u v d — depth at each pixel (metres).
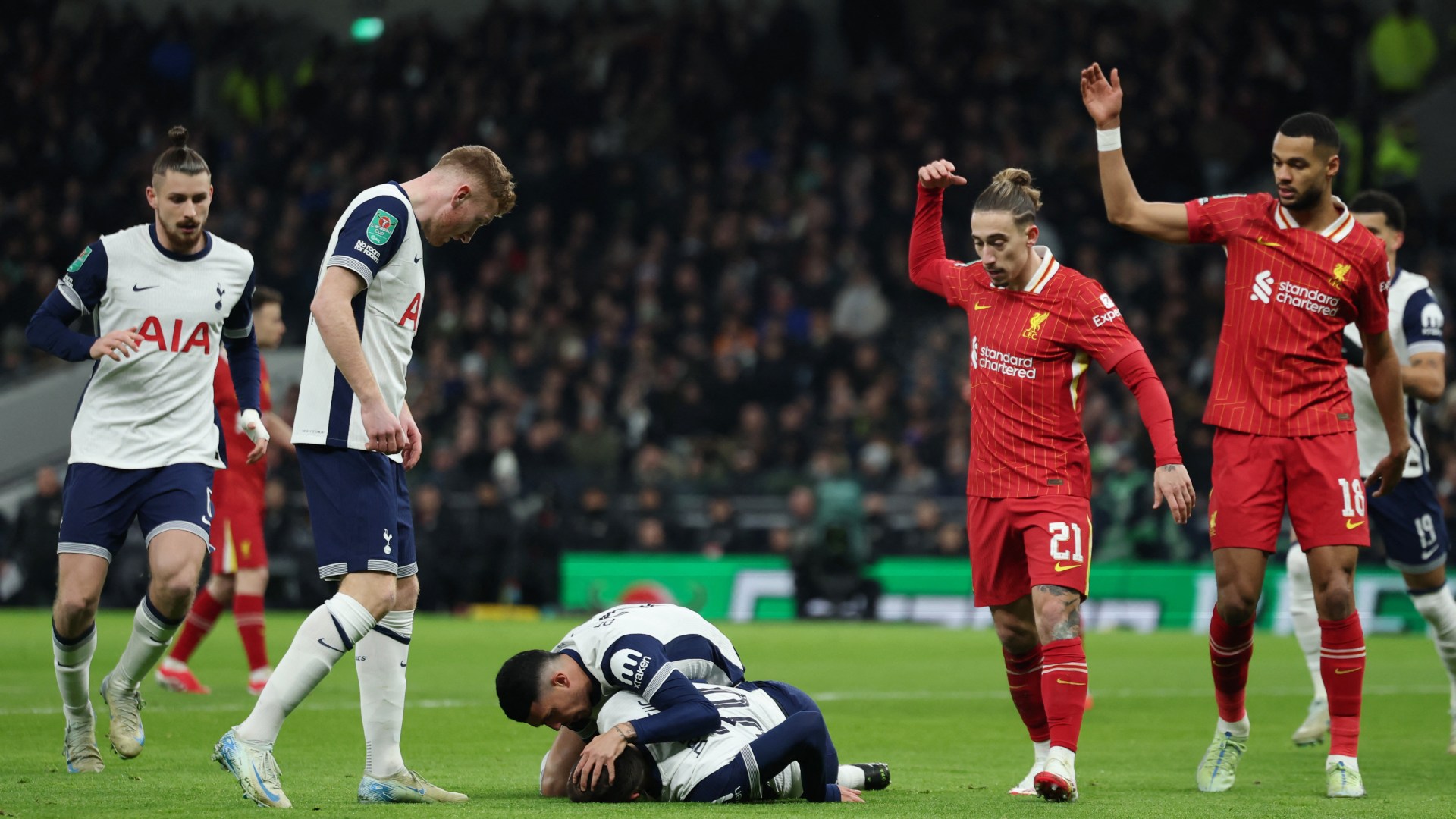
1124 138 51.69
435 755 14.41
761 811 10.12
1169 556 39.97
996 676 24.61
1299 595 16.56
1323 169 12.46
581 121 57.06
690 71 57.88
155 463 12.59
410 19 64.62
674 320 50.78
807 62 58.75
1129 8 58.06
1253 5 57.25
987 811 10.41
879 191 52.91
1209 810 10.72
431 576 40.75
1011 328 12.30
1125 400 45.16
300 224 52.97
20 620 35.03
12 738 14.59
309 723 16.48
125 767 12.84
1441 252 50.81
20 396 46.38
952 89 55.56
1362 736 17.14
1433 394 15.97
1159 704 20.72
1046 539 12.00
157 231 12.75
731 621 40.97
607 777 10.40
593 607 40.97
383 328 10.88
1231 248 12.88
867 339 49.28
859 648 31.22
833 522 41.00
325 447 10.71
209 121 59.19
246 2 65.62
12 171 56.47
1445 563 16.56
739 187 54.66
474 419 44.12
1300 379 12.59
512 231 53.56
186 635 19.86
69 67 59.72
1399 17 57.38
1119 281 49.19
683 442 46.22
